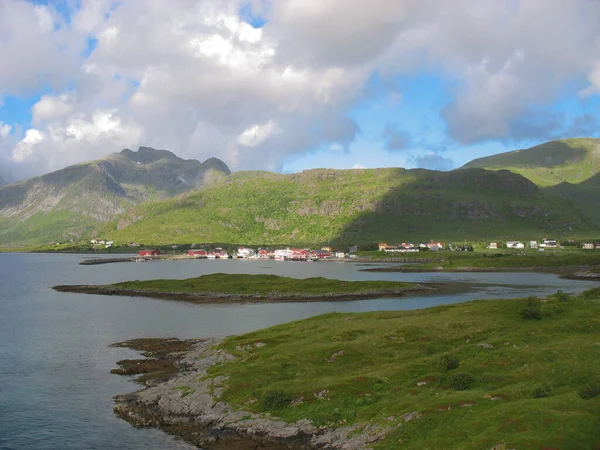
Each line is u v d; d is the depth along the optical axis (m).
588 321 64.69
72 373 65.44
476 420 35.16
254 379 53.66
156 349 79.50
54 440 43.62
